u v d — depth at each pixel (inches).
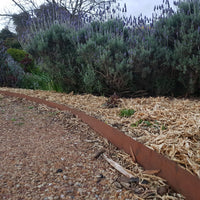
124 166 73.0
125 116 109.7
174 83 160.1
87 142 92.3
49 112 132.7
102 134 96.0
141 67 150.9
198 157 63.9
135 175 67.0
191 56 141.7
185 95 159.3
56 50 176.9
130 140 77.9
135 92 164.2
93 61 163.5
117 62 150.4
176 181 58.0
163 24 169.3
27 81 251.1
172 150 68.7
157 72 155.2
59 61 180.4
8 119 121.3
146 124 95.0
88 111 121.5
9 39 486.3
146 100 141.3
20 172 67.8
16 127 109.5
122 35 166.1
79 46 163.6
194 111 108.6
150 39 157.2
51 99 155.3
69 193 59.1
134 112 112.3
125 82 154.0
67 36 174.6
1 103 154.9
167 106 122.3
